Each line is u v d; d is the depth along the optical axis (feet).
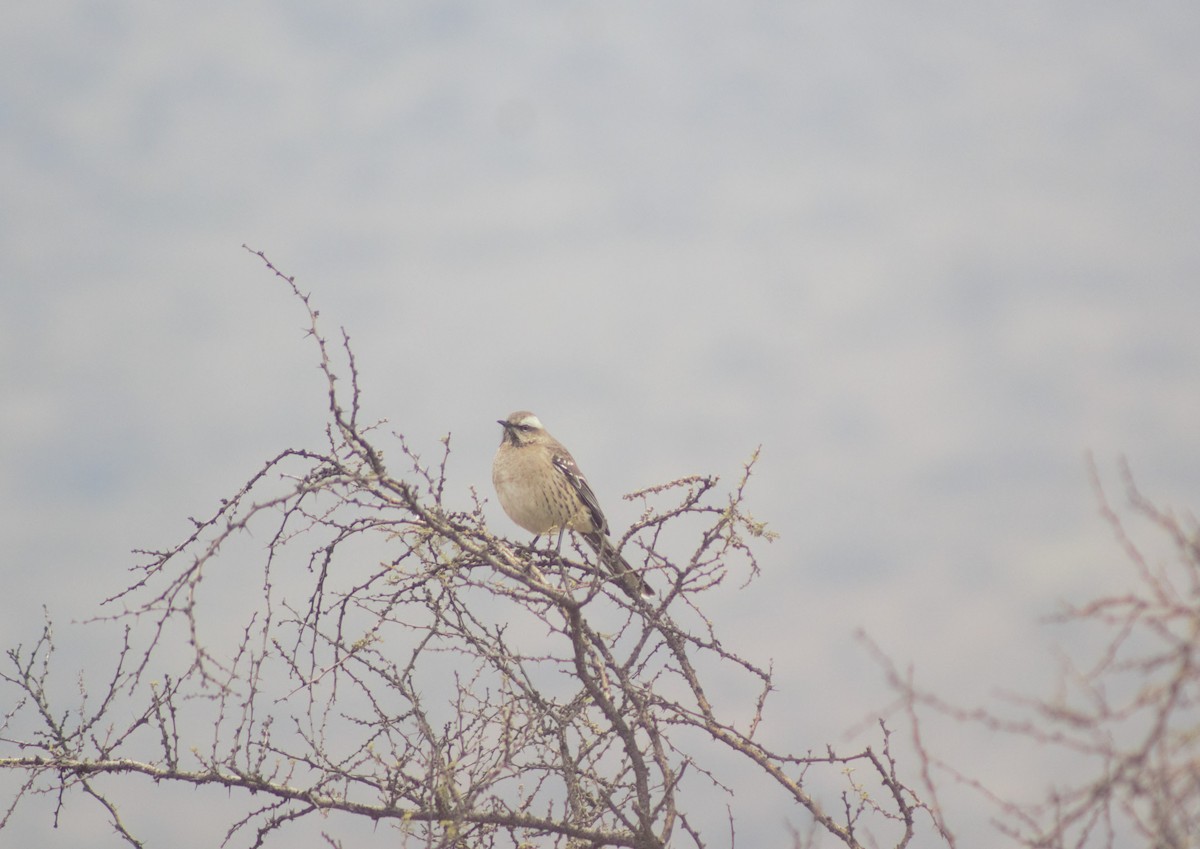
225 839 35.81
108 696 36.09
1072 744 20.25
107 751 36.04
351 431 34.06
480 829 35.76
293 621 36.17
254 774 36.01
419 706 35.53
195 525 33.94
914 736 23.15
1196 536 20.08
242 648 33.17
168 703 36.04
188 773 36.01
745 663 39.24
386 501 35.81
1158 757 19.47
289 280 34.60
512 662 35.22
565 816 35.50
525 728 34.86
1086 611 20.16
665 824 35.47
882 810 36.50
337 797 35.88
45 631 36.99
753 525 37.32
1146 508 20.51
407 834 33.88
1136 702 19.66
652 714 38.96
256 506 30.30
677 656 40.06
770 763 38.14
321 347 34.17
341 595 36.47
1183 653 19.19
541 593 36.24
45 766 35.88
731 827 36.17
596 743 37.35
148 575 33.83
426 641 35.32
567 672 36.11
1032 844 20.89
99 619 28.58
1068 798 20.74
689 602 38.78
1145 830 19.45
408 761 35.65
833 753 37.29
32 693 36.29
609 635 37.78
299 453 34.42
